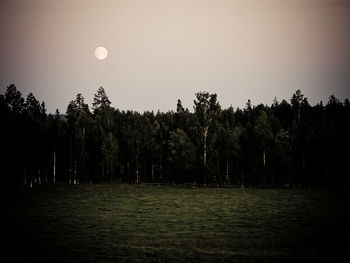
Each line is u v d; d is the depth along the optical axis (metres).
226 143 81.12
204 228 32.00
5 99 69.75
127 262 21.34
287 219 36.12
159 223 34.56
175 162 81.75
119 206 46.97
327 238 27.22
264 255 22.56
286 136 76.31
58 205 48.06
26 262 21.16
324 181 72.56
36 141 70.94
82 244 25.88
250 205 47.34
